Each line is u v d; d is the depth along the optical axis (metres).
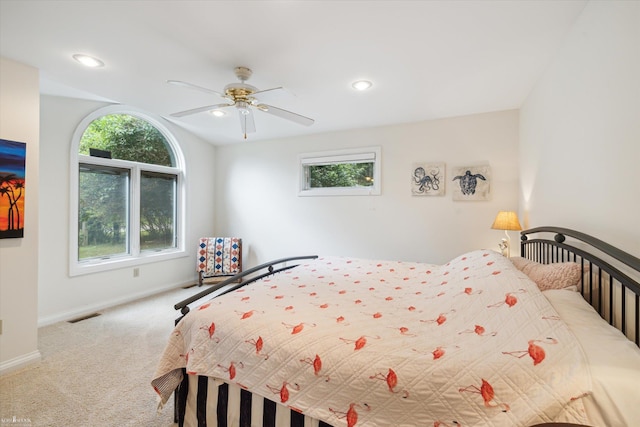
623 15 1.21
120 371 2.20
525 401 0.93
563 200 1.86
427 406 1.02
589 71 1.51
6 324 2.13
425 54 2.05
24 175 2.19
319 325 1.41
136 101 3.02
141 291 3.97
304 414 1.21
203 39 1.88
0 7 1.57
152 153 4.19
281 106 3.07
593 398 0.87
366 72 2.32
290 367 1.27
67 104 3.22
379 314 1.57
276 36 1.84
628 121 1.19
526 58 2.09
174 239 4.50
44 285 3.08
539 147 2.37
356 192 3.90
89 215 3.54
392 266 2.71
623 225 1.23
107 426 1.66
